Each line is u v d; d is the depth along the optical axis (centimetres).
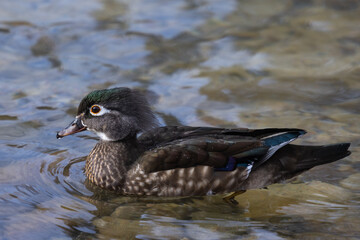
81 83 1485
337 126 1296
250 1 2017
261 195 1085
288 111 1365
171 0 2019
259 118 1330
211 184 1082
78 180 1120
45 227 944
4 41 1694
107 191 1109
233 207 1045
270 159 1105
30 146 1212
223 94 1447
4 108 1356
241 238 927
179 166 1077
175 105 1386
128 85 1477
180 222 985
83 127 1136
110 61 1608
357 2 1998
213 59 1638
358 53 1664
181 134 1138
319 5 1984
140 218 996
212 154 1082
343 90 1465
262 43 1733
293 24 1850
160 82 1502
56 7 1941
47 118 1323
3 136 1241
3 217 966
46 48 1669
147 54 1655
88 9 1934
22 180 1091
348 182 1109
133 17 1891
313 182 1116
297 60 1628
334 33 1786
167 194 1086
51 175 1118
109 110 1109
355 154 1193
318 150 1118
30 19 1842
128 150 1110
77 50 1667
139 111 1127
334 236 928
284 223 977
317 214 1005
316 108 1380
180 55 1658
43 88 1458
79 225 957
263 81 1516
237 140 1102
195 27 1831
